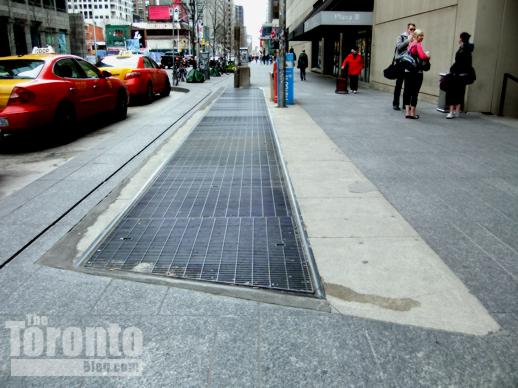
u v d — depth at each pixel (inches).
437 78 525.7
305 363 94.3
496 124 380.2
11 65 340.5
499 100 446.6
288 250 147.7
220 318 110.3
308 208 181.8
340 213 175.8
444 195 195.8
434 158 260.7
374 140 312.7
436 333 103.2
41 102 315.6
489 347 98.3
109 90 421.7
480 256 139.8
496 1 427.8
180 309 114.4
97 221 175.5
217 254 145.6
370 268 132.8
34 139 353.1
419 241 150.1
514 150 281.0
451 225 163.5
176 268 136.6
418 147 289.6
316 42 1505.9
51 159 288.2
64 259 142.9
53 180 228.7
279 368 92.9
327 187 208.1
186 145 312.7
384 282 125.1
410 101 410.9
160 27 3991.1
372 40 800.3
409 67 398.0
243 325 107.3
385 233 156.6
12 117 300.5
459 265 134.2
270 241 154.6
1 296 121.2
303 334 103.7
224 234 161.3
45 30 2041.1
